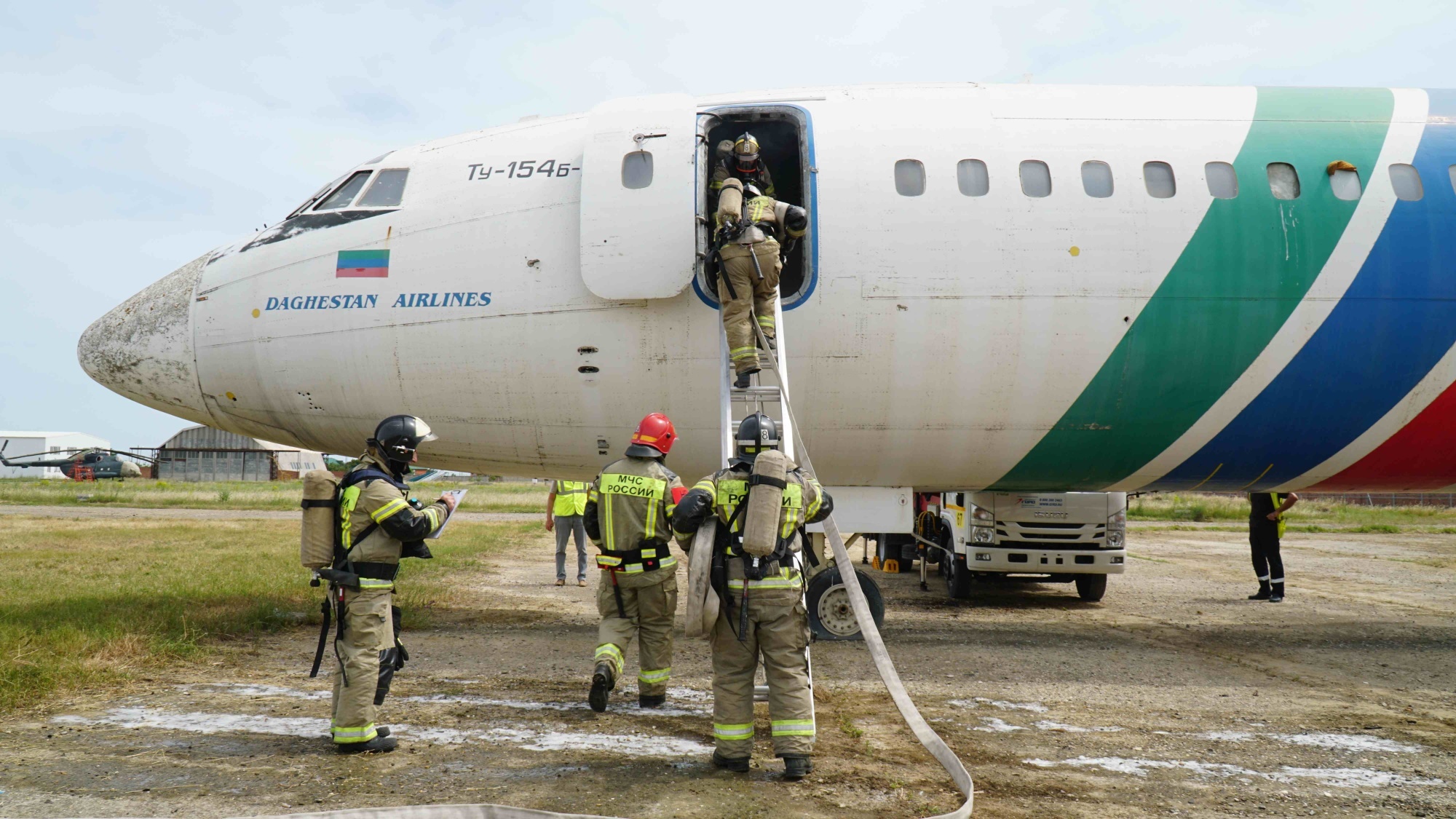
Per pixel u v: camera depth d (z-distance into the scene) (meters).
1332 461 7.45
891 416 7.02
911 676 6.31
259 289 7.39
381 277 7.14
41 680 5.29
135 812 3.46
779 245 6.23
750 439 4.26
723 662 4.15
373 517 4.23
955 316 6.74
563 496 11.66
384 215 7.30
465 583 11.55
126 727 4.65
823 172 6.86
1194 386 6.93
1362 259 6.84
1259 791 3.99
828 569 7.58
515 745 4.49
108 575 10.46
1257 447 7.30
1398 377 6.95
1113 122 7.15
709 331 6.74
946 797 3.83
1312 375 6.92
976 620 9.22
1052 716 5.27
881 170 6.87
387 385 7.22
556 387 7.01
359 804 3.62
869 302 6.73
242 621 7.43
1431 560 16.95
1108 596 11.50
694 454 7.30
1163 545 20.41
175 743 4.39
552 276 6.89
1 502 27.94
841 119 7.13
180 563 11.92
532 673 6.22
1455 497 41.56
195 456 57.56
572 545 18.12
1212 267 6.80
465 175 7.30
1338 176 6.98
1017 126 7.10
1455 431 7.24
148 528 18.34
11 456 79.56
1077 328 6.76
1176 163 6.97
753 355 5.99
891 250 6.72
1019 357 6.80
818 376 6.86
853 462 7.41
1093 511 10.49
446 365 7.08
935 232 6.74
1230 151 7.04
